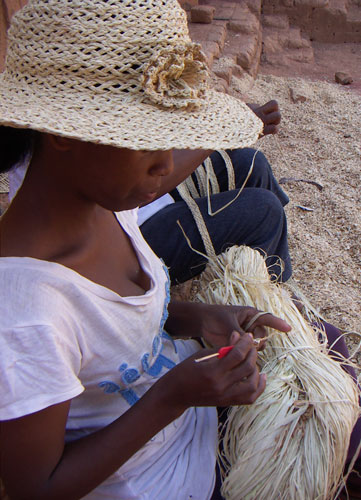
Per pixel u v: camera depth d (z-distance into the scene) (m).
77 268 1.06
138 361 1.16
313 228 3.10
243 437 1.34
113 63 0.91
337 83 5.41
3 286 0.93
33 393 0.91
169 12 0.95
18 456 0.94
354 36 6.68
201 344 1.65
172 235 1.88
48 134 0.91
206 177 2.03
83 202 1.05
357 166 3.71
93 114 0.92
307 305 1.90
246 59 5.06
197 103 0.99
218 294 1.71
